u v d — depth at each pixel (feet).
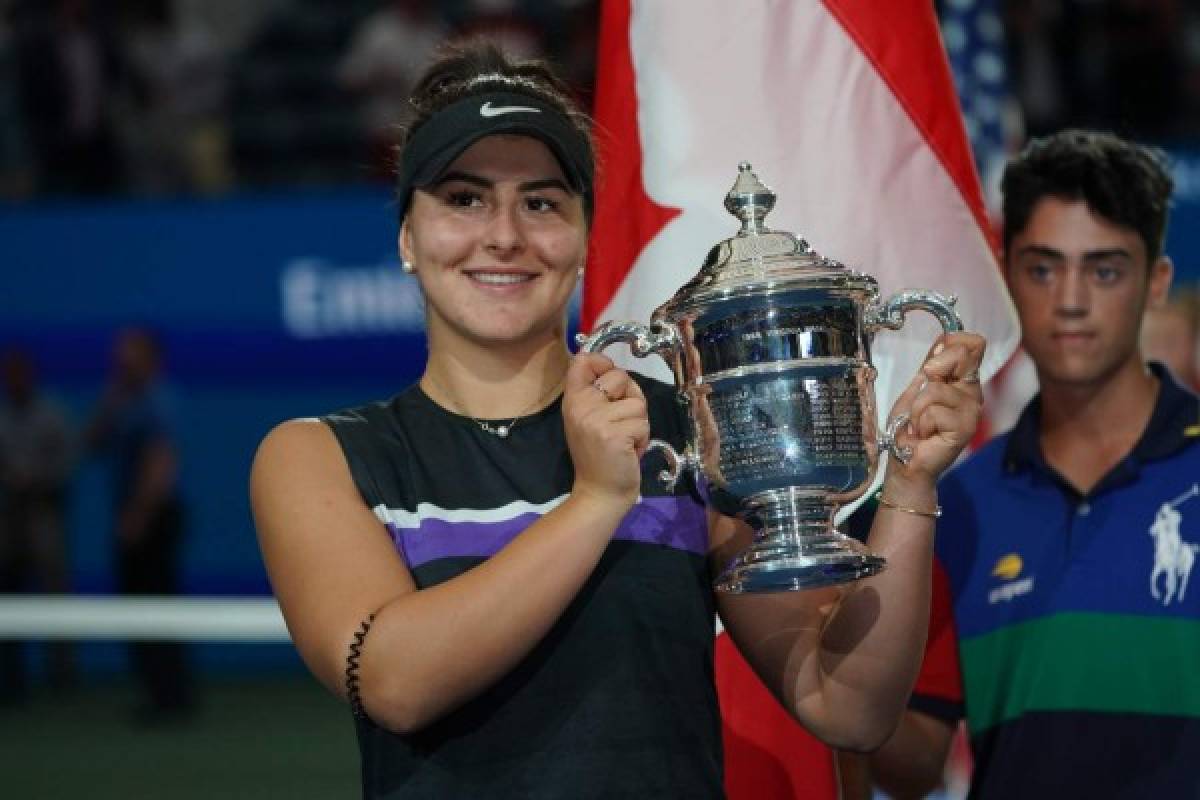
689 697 30.78
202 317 118.52
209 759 100.63
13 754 103.71
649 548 31.24
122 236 118.73
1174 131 127.44
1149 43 127.65
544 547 28.78
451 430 31.94
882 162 39.22
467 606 28.66
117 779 96.17
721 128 39.24
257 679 128.16
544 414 32.14
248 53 149.48
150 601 85.46
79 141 133.39
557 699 30.14
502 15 133.59
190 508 121.60
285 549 30.81
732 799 38.01
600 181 39.60
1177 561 39.50
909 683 31.89
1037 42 125.90
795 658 32.37
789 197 39.04
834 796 38.50
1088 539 40.37
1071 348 40.98
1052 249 40.93
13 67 133.69
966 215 39.63
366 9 151.64
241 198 119.44
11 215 119.55
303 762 98.99
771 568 29.58
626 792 29.73
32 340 119.44
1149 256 41.39
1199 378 65.46
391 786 30.30
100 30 135.13
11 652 118.32
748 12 39.40
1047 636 40.14
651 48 39.70
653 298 39.11
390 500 31.19
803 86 39.29
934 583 42.37
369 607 29.68
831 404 30.09
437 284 31.53
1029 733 40.01
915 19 39.81
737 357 30.12
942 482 43.09
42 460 117.91
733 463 30.27
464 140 30.68
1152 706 39.11
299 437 31.81
